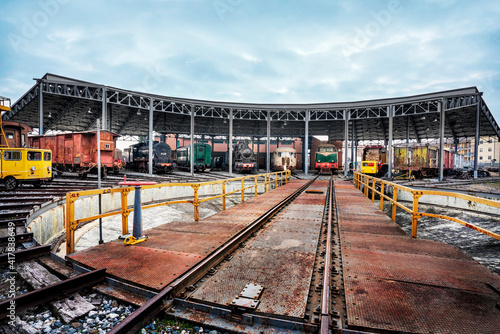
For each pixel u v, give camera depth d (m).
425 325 2.28
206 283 3.21
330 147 32.94
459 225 9.44
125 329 2.29
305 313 2.53
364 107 30.80
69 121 34.28
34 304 2.74
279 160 34.03
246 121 44.31
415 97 28.39
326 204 9.44
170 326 2.52
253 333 2.34
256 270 3.60
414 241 4.73
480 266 3.57
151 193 13.25
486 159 77.19
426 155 27.66
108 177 20.12
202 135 46.38
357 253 4.09
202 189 16.44
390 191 14.77
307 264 3.80
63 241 7.41
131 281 3.12
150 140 26.27
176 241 4.68
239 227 5.73
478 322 2.32
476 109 29.22
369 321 2.34
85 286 3.12
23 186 12.38
